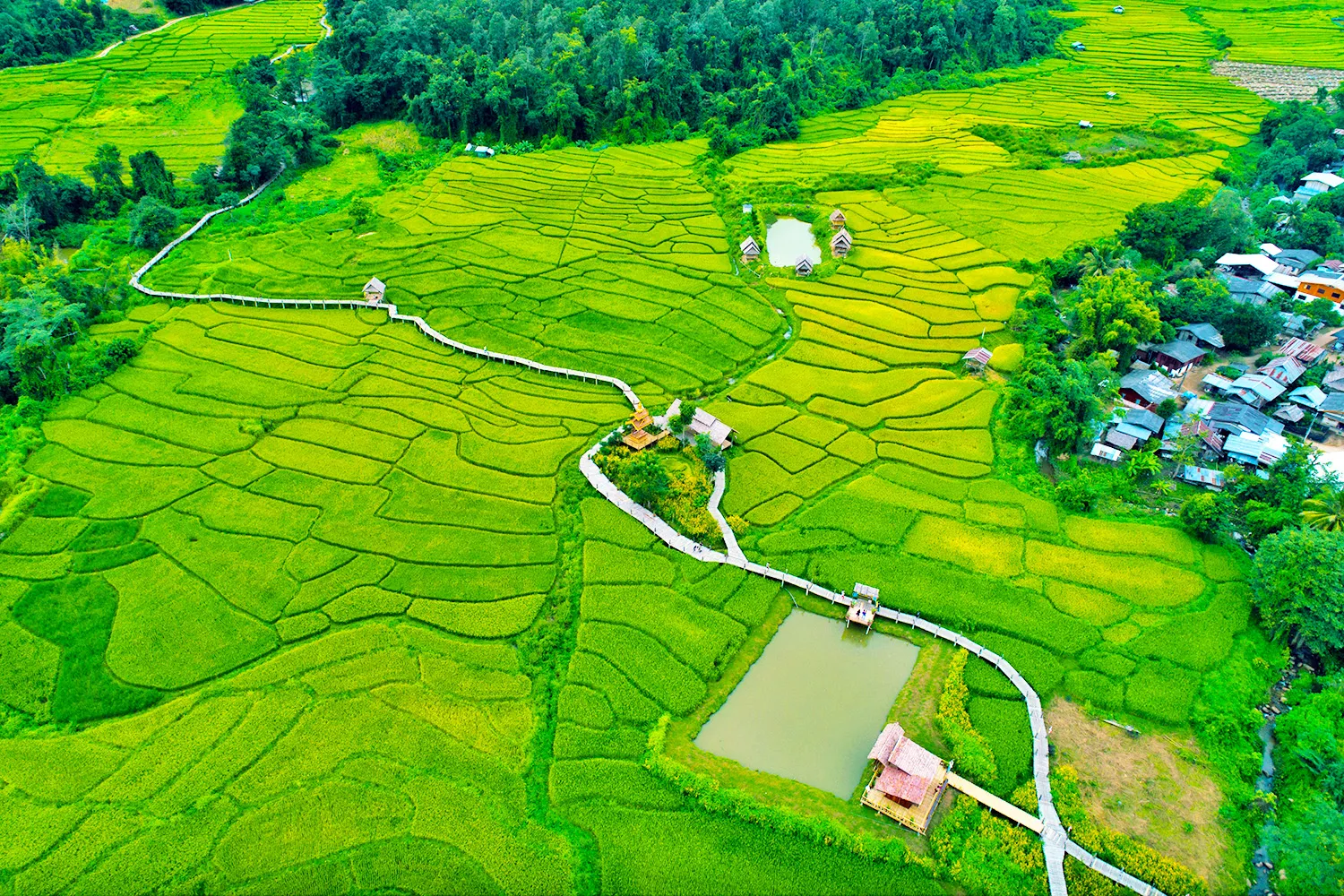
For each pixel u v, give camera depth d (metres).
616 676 54.84
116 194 123.31
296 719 52.06
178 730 51.28
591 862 45.25
